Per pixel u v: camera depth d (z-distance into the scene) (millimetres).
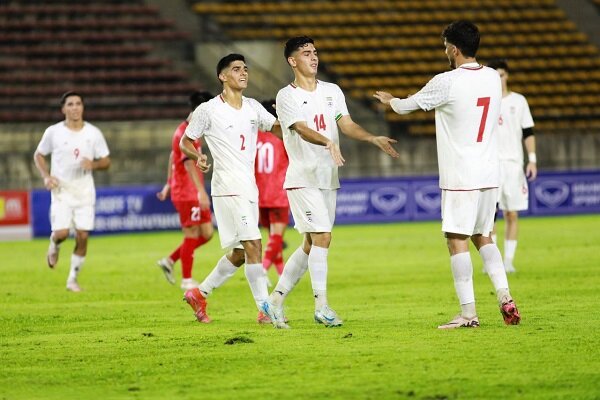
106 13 122750
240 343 29484
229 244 33281
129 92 113875
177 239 83500
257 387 23219
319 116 32062
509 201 51031
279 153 47719
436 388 22516
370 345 28422
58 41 118062
